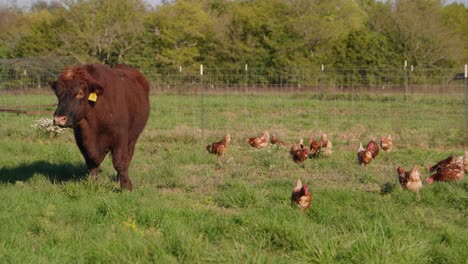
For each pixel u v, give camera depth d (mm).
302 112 24547
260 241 6180
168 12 51188
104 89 8562
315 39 48094
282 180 10070
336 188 9383
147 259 5559
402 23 47344
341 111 24828
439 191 8992
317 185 9914
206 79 40062
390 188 9234
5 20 51125
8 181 9570
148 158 12656
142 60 49531
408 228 6703
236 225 6891
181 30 50281
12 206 7496
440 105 26953
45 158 12398
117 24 48656
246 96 31906
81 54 48312
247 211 7617
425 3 53344
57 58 25375
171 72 47750
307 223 6828
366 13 61562
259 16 50625
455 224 7574
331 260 5582
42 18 51875
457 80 31250
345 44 47594
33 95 29578
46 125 16172
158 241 5938
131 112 9539
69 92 8102
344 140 15992
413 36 46969
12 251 5574
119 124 8875
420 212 7621
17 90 29109
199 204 8492
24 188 8805
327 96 31625
